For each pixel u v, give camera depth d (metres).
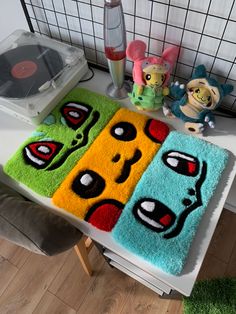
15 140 0.79
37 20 0.95
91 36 0.88
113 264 0.96
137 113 0.80
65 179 0.69
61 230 0.60
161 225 0.61
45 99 0.80
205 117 0.73
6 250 1.23
